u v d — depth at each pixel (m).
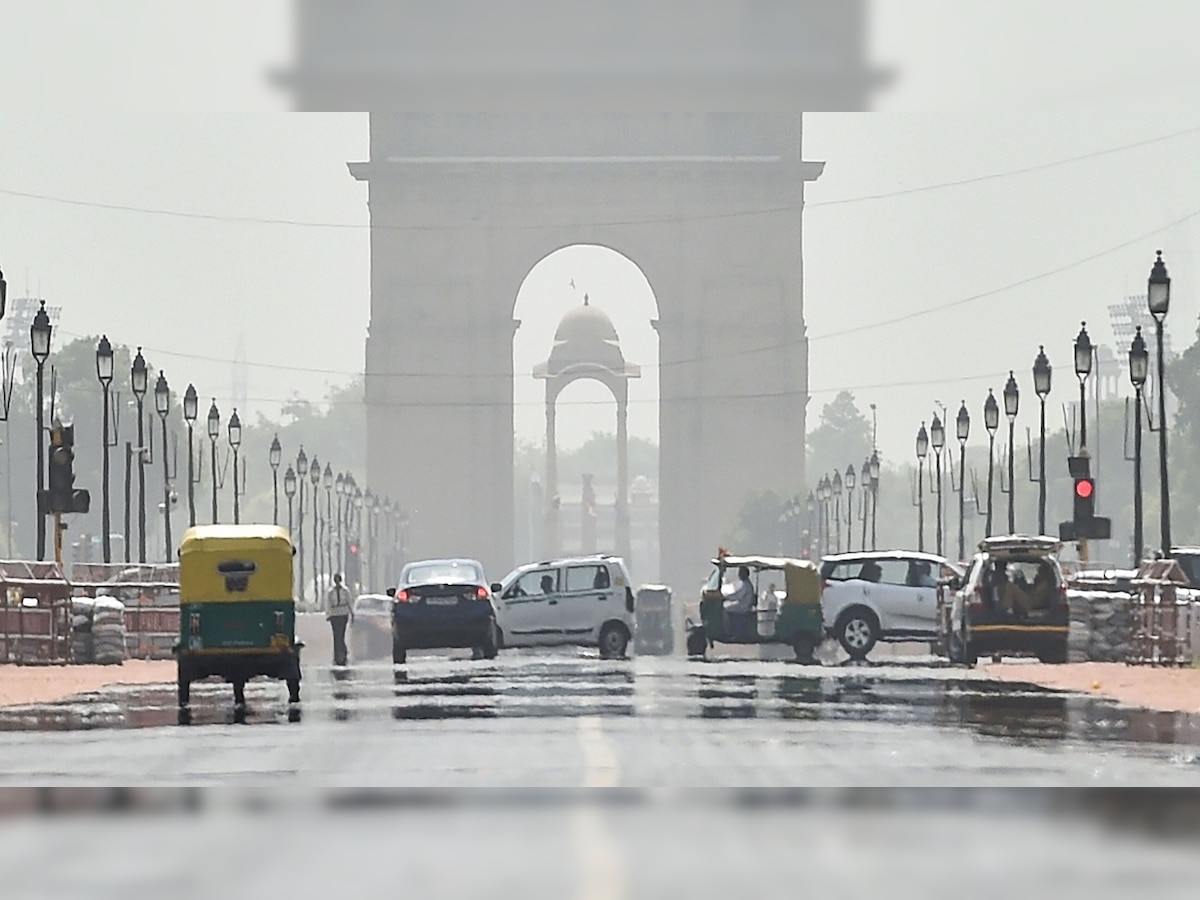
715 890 32.84
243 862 36.72
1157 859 36.53
